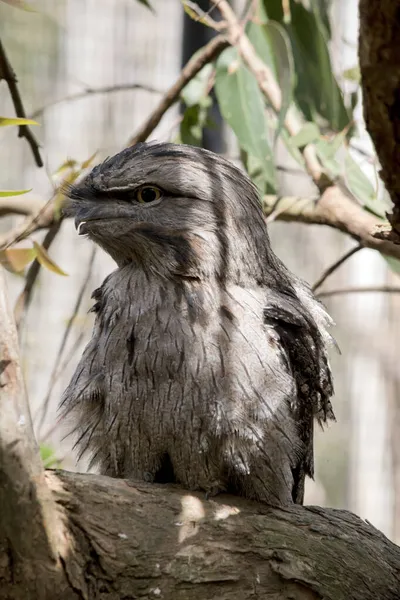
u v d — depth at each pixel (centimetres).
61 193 894
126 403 771
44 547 588
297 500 834
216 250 791
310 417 824
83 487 661
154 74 2250
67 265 2027
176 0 2236
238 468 757
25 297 1037
